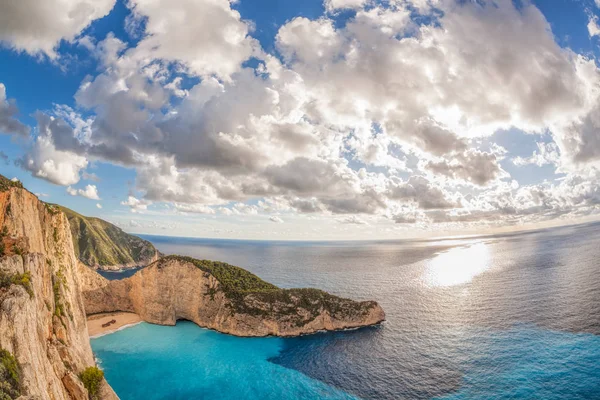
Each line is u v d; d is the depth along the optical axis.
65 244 87.69
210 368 97.75
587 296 149.12
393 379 88.94
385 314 149.00
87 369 66.00
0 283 50.12
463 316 140.62
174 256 141.00
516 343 106.81
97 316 136.88
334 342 116.50
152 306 133.50
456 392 80.62
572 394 76.12
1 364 41.03
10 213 60.62
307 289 139.75
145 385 88.00
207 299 132.00
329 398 81.38
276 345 114.75
